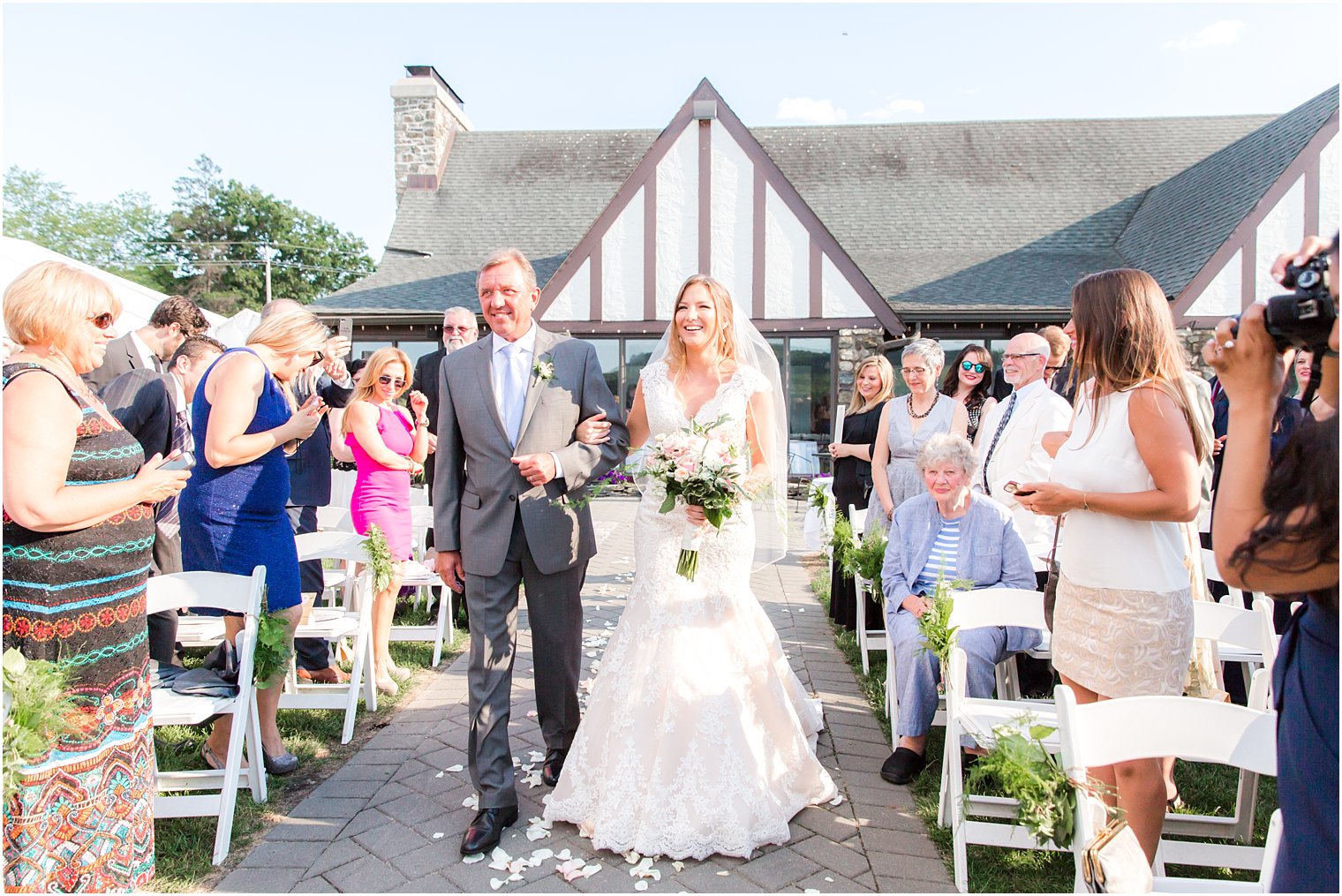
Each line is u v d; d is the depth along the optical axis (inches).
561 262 617.3
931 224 636.7
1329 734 57.6
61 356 93.0
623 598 265.7
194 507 128.5
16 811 89.4
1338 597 57.6
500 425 125.9
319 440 193.8
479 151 724.0
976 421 223.0
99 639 95.5
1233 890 77.4
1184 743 77.9
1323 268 57.0
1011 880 108.3
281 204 2380.7
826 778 129.2
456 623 237.6
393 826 122.0
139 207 2293.3
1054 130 704.4
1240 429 63.6
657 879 107.5
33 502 87.1
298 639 178.1
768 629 141.5
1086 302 95.3
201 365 177.3
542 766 141.7
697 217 529.7
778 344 531.8
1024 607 127.0
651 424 133.0
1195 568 142.1
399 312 546.0
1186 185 603.8
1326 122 483.2
